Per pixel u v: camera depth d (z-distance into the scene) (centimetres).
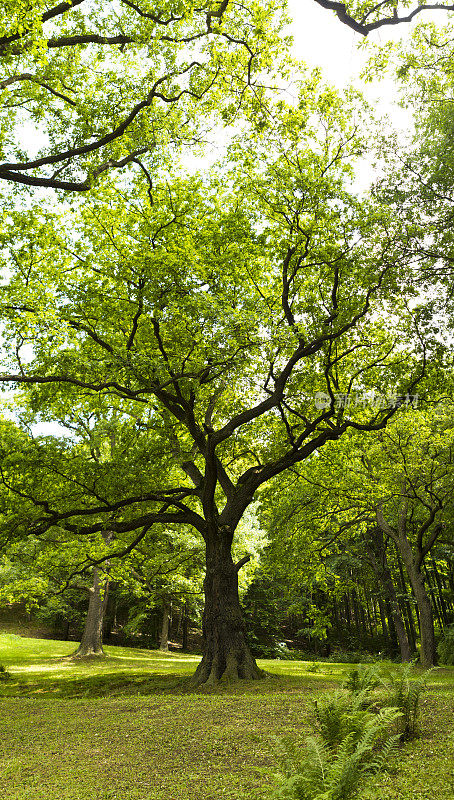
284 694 1185
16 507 1614
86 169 1376
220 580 1608
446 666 2436
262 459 1948
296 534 2305
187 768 648
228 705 1034
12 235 1598
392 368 1800
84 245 1719
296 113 1505
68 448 1733
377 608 4756
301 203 1541
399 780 491
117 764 694
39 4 864
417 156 1456
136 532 2277
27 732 936
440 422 2202
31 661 2711
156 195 1650
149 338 1662
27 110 1389
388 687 688
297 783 402
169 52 1303
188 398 1662
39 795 587
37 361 1498
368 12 1115
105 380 1470
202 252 1620
